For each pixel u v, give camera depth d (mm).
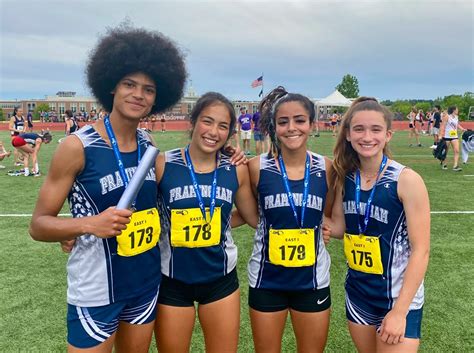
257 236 2586
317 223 2512
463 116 47062
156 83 2246
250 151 17141
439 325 3461
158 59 2178
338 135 2424
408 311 2193
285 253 2459
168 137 25375
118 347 2258
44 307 3775
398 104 58250
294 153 2488
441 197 8289
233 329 2473
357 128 2234
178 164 2383
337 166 2416
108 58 2094
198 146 2352
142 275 2133
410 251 2229
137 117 2045
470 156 15641
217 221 2357
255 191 2607
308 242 2473
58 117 66125
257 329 2562
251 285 2570
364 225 2287
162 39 2281
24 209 7359
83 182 1956
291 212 2451
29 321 3533
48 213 1940
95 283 2010
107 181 1964
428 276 4461
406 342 2182
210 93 2400
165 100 2396
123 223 1821
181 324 2379
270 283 2500
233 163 2469
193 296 2387
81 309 2014
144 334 2211
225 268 2424
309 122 2451
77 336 2031
